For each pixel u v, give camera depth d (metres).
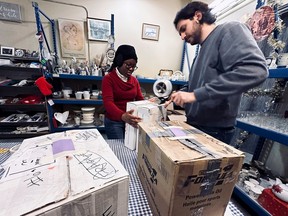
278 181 1.20
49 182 0.36
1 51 2.05
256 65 0.59
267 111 1.48
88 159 0.45
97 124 2.41
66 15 2.37
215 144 0.49
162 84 1.12
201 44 0.85
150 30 2.71
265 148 1.56
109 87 1.40
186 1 2.74
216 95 0.63
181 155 0.40
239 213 0.54
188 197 0.41
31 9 2.22
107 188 0.36
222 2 1.96
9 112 2.39
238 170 0.43
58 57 2.36
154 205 0.49
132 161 0.79
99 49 2.57
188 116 0.93
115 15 2.54
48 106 2.14
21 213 0.29
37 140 0.56
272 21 1.13
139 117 0.84
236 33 0.66
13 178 0.37
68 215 0.33
